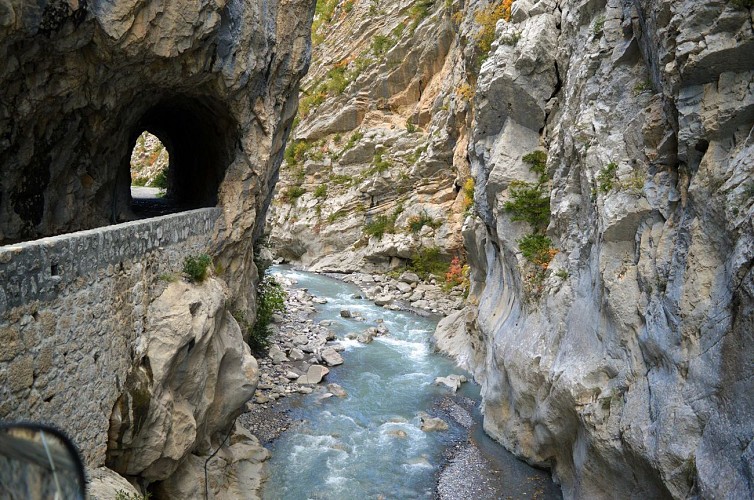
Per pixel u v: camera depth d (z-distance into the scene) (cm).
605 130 1147
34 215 1020
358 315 2689
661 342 823
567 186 1288
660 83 1002
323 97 4747
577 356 1062
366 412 1560
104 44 909
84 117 1048
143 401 810
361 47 4822
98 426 728
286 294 2653
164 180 3075
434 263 3459
